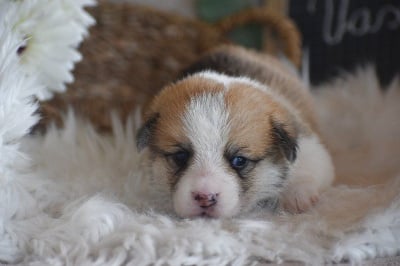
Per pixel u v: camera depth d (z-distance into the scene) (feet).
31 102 1.59
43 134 1.85
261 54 2.07
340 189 1.63
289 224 1.45
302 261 1.36
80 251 1.36
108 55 2.09
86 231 1.39
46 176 1.61
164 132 1.56
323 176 1.64
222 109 1.53
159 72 2.14
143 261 1.34
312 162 1.63
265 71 1.87
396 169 1.78
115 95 2.09
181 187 1.50
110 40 2.10
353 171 1.82
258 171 1.55
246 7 2.25
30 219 1.46
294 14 2.26
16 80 1.54
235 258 1.36
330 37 2.28
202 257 1.35
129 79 2.11
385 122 1.97
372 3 2.27
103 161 1.76
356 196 1.56
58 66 1.66
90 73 2.07
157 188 1.60
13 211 1.47
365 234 1.39
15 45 1.56
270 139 1.55
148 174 1.64
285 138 1.55
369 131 1.99
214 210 1.47
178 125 1.54
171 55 2.15
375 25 2.28
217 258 1.35
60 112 1.95
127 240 1.36
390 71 2.30
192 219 1.47
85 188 1.59
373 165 1.84
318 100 2.11
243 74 1.81
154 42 2.14
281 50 2.24
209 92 1.57
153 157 1.61
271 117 1.56
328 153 1.76
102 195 1.54
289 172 1.60
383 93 2.11
